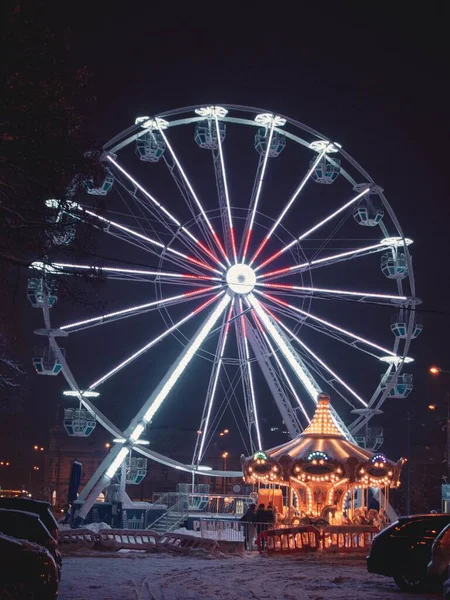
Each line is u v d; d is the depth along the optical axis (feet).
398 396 130.00
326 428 105.60
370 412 127.95
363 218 131.03
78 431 119.55
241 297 121.49
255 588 53.57
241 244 122.52
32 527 44.06
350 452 102.17
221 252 121.90
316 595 50.26
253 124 130.62
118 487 132.67
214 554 83.30
